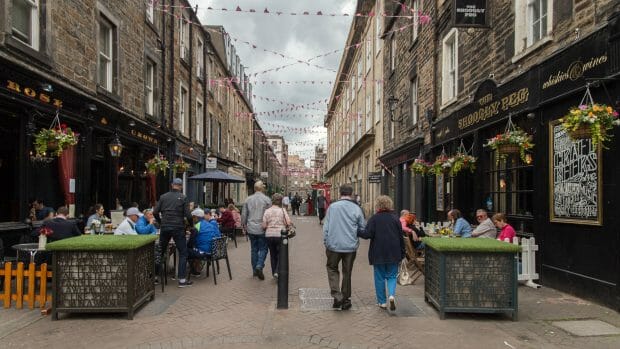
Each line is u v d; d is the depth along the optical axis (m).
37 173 9.38
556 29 7.44
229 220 14.48
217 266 9.35
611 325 5.50
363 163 29.05
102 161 12.84
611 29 5.88
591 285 6.48
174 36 18.69
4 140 8.59
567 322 5.67
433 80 14.05
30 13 9.01
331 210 6.53
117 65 12.85
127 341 5.08
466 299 5.85
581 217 6.71
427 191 15.20
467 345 4.93
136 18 14.46
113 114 12.41
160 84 17.17
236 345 4.96
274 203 8.77
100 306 5.90
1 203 8.52
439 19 13.71
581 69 6.56
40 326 5.61
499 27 9.62
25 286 7.32
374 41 25.06
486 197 10.41
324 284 8.25
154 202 16.27
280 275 6.52
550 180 7.45
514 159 9.20
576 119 5.55
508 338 5.14
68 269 5.91
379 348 4.86
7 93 7.99
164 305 6.65
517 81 8.50
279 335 5.28
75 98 10.32
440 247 5.84
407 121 17.42
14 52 8.19
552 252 7.43
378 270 6.45
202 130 24.05
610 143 6.06
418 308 6.46
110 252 5.93
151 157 16.52
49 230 7.30
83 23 10.90
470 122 10.96
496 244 5.92
